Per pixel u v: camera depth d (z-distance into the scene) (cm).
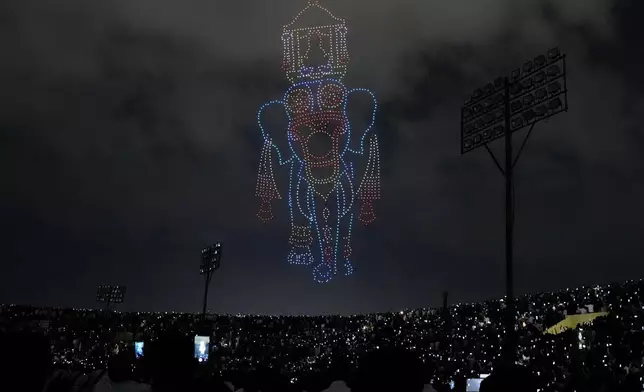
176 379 497
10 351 413
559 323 2081
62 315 4031
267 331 3850
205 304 3916
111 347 3606
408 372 447
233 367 2761
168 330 518
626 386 1352
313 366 2927
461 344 2297
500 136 1686
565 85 1542
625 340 1495
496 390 518
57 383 575
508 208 1633
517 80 1672
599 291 2127
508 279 1584
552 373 1570
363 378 451
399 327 2844
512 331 1552
